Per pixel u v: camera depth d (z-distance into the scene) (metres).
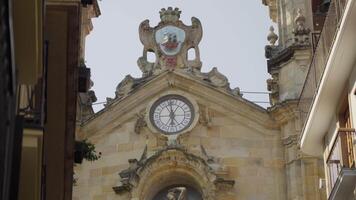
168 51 41.28
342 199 23.73
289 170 38.47
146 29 42.06
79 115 40.16
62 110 21.97
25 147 16.61
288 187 38.28
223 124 39.78
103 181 39.19
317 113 25.75
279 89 40.41
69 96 21.78
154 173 38.62
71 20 20.45
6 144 12.42
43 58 17.17
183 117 39.78
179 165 38.59
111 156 39.56
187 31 41.75
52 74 21.45
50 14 20.30
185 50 41.34
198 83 40.12
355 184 23.00
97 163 39.56
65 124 22.12
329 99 25.09
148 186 38.56
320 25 41.38
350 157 23.73
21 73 15.39
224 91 40.03
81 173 39.44
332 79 24.38
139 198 38.19
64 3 20.08
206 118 39.75
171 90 40.25
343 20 22.44
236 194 38.44
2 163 12.12
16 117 14.22
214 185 38.12
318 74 26.69
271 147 39.34
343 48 23.19
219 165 38.72
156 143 39.41
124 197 38.47
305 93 30.47
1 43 11.80
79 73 24.69
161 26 41.97
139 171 38.44
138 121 39.81
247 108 39.81
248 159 39.09
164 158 38.56
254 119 39.75
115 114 40.09
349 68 23.88
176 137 39.22
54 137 22.28
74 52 21.12
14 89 12.80
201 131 39.59
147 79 40.44
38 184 17.56
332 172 24.83
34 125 16.77
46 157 22.56
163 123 39.72
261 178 38.78
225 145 39.38
